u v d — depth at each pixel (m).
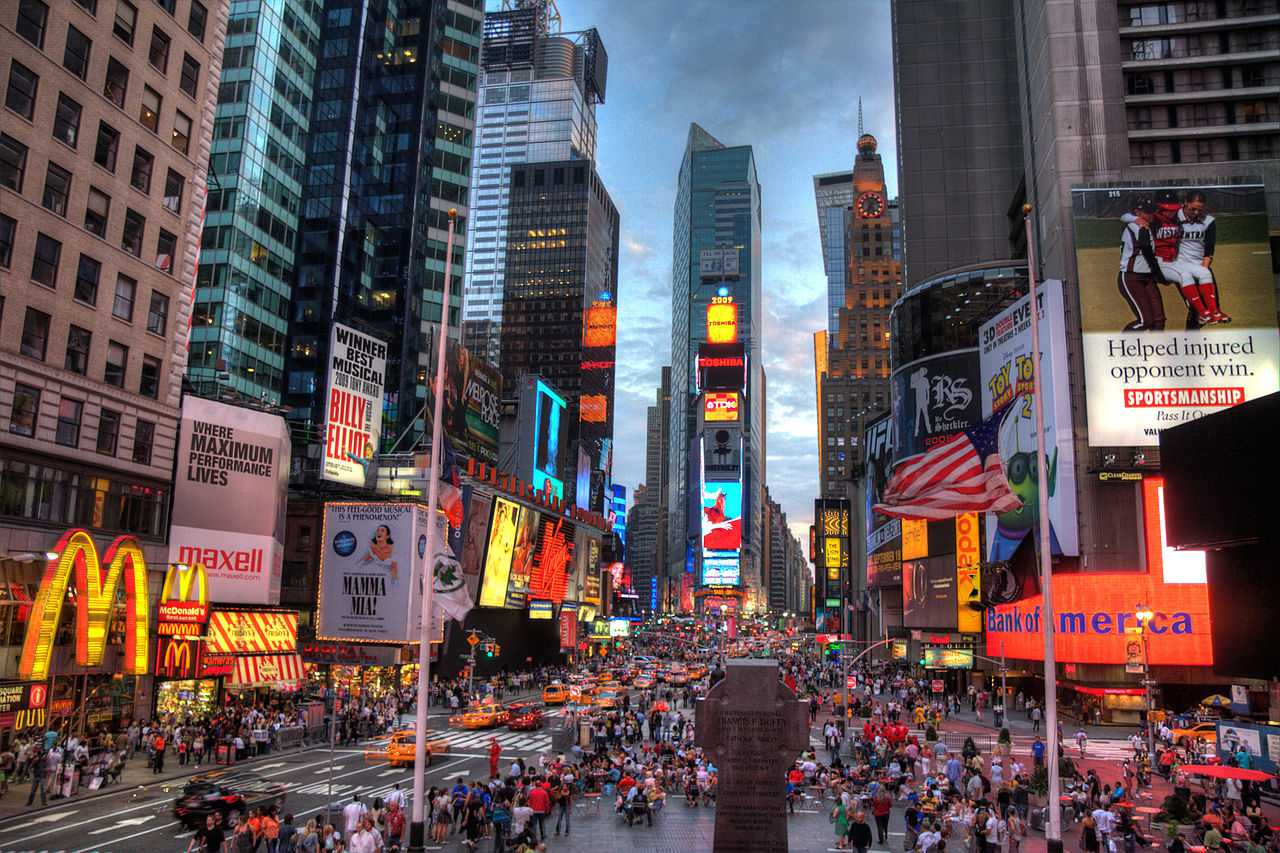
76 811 31.42
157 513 50.50
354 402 77.25
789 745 21.95
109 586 42.16
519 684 89.62
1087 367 74.00
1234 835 27.22
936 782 34.50
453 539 59.47
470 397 100.38
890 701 80.88
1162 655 66.75
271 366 105.81
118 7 47.56
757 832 21.66
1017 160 134.88
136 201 48.97
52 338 43.44
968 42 139.38
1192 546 37.19
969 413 101.44
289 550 75.62
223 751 42.19
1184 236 74.56
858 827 26.16
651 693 76.81
